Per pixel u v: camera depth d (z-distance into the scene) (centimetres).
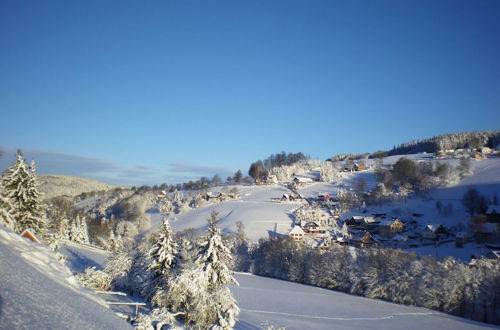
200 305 3428
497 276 6781
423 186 17275
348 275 8581
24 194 4606
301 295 7662
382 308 6969
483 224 11925
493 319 6575
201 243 3734
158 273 4312
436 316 6612
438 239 12562
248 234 14162
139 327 2536
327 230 14625
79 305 928
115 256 5575
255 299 6956
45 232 4906
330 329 5209
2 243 1034
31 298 790
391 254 8306
